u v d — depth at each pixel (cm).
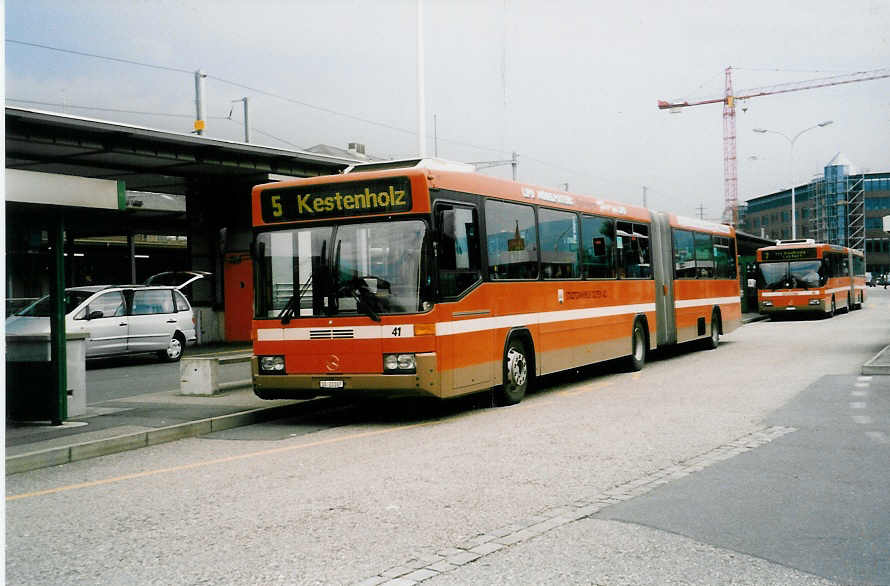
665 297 1761
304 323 1020
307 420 1088
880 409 1012
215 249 2812
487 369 1085
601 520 552
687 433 876
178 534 548
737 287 2292
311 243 1030
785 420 946
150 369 1961
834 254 3725
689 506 585
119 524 581
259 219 1064
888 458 738
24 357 1017
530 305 1207
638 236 1648
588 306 1399
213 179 2589
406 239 987
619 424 945
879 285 11550
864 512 566
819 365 1558
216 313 2805
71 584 456
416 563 471
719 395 1173
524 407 1129
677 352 2008
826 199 13400
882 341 2114
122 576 467
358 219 1010
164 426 967
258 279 1058
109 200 1008
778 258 3528
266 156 2384
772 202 15150
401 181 991
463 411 1115
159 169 2359
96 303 1989
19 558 506
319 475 721
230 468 771
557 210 1320
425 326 970
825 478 665
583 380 1467
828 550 486
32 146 1914
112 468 799
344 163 2584
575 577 444
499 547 497
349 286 1004
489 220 1116
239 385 1343
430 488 654
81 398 1065
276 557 491
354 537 527
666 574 447
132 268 2952
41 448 840
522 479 677
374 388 982
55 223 1009
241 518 584
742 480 661
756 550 487
